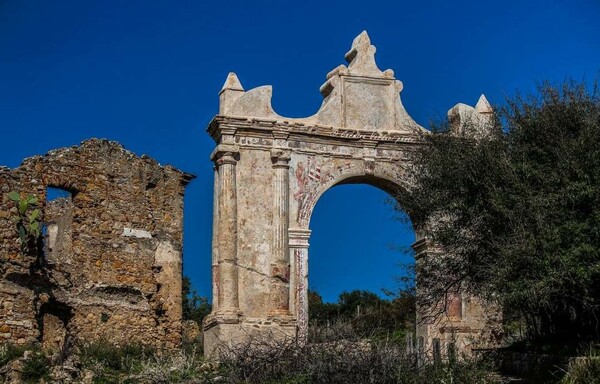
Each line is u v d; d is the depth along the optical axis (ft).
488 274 73.36
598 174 67.77
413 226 87.76
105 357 89.45
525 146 73.56
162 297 111.55
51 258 107.65
